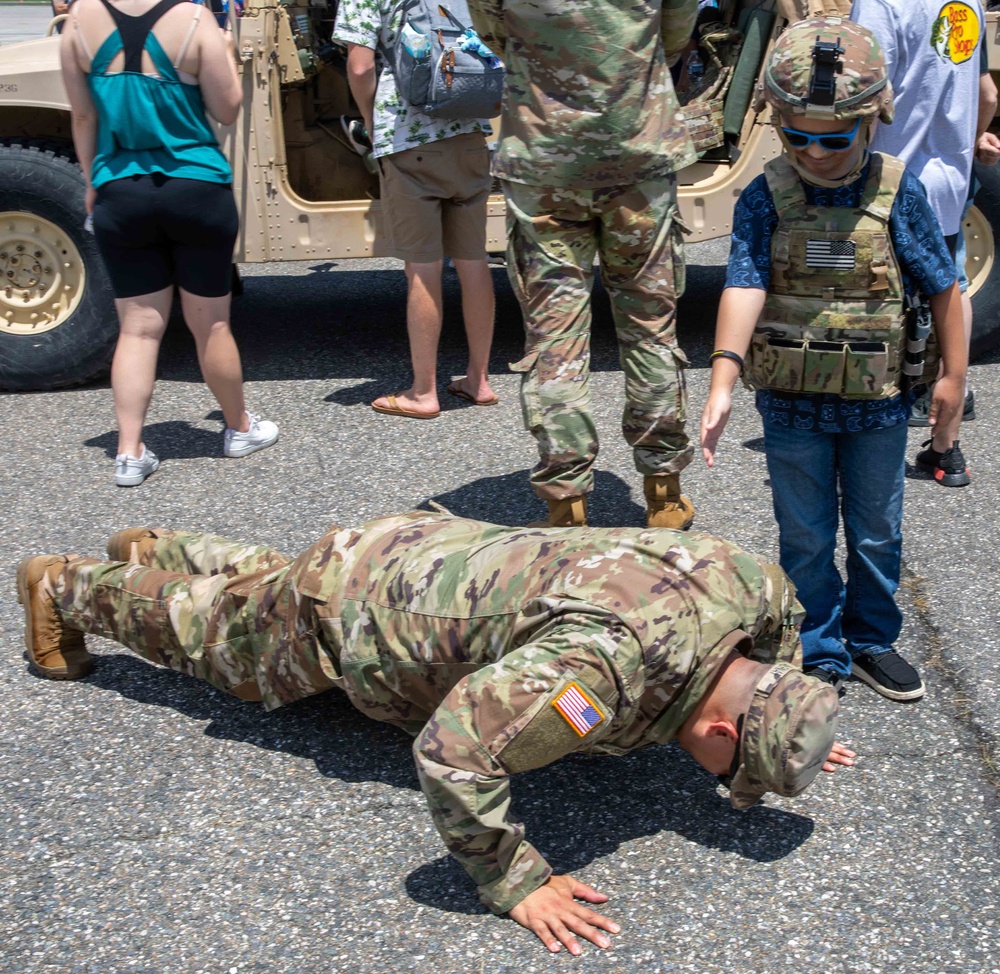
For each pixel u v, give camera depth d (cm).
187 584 260
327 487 394
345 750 257
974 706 270
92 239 470
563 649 196
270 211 493
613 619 199
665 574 208
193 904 214
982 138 376
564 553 216
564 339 316
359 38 411
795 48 222
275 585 244
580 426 317
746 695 203
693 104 505
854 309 237
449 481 396
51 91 468
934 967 197
